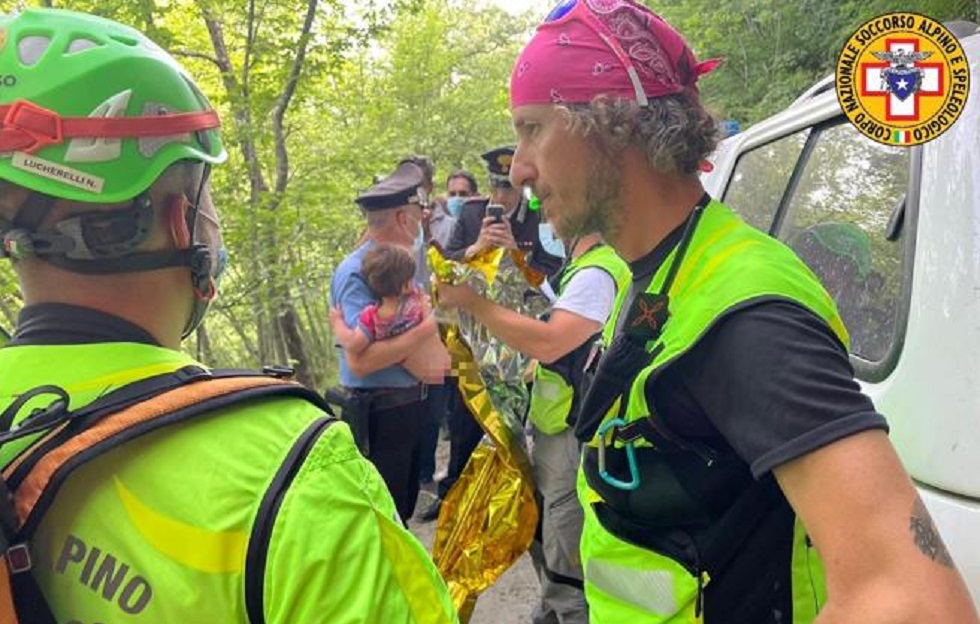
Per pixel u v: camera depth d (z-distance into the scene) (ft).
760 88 27.30
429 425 15.48
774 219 8.21
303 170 22.74
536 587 11.78
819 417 2.93
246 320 21.12
